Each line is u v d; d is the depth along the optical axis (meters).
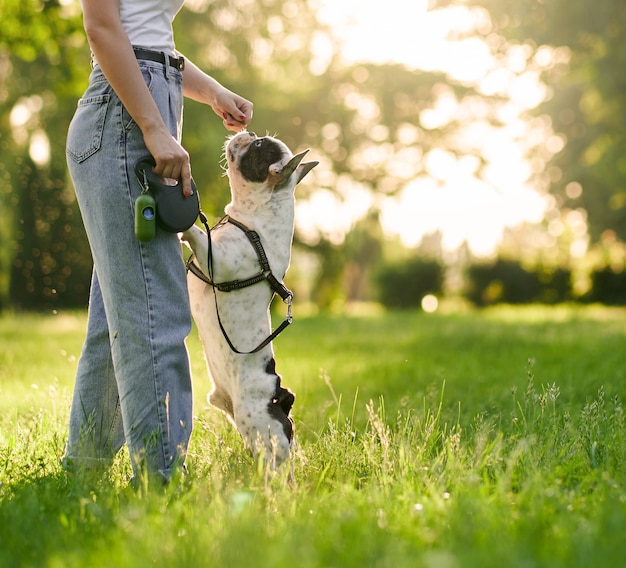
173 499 3.14
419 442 4.09
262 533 2.61
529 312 27.62
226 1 24.44
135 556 2.37
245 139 3.82
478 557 2.33
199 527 2.62
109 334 3.70
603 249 31.72
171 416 3.46
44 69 21.98
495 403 5.73
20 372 7.56
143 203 3.30
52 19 14.29
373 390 6.84
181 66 3.65
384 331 15.23
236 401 3.62
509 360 9.26
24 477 3.56
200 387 6.30
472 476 3.17
